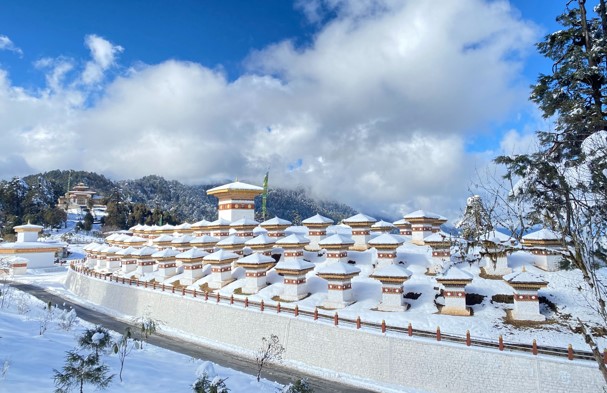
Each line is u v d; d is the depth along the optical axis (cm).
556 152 1429
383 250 3328
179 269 4422
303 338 2511
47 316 2881
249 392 1786
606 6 2366
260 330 2731
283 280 3378
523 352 1936
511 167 1234
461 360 2011
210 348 2808
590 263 1045
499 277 2936
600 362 1028
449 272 2611
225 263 3638
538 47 2533
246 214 5116
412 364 2120
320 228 3994
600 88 2172
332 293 2838
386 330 2320
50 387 1211
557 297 2577
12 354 1502
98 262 5575
